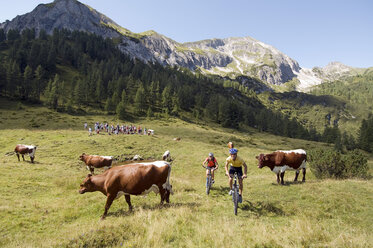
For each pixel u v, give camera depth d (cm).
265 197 962
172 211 747
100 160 2112
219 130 9875
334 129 11862
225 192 1157
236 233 571
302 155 1183
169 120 9462
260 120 13588
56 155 2719
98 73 13500
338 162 1452
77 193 1245
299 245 500
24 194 1180
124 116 8725
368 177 1402
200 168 2542
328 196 904
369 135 9350
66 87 11750
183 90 14512
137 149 3309
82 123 6656
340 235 536
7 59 12419
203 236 545
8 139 3616
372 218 719
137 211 809
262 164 1151
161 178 827
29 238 672
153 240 533
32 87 9344
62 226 777
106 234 573
